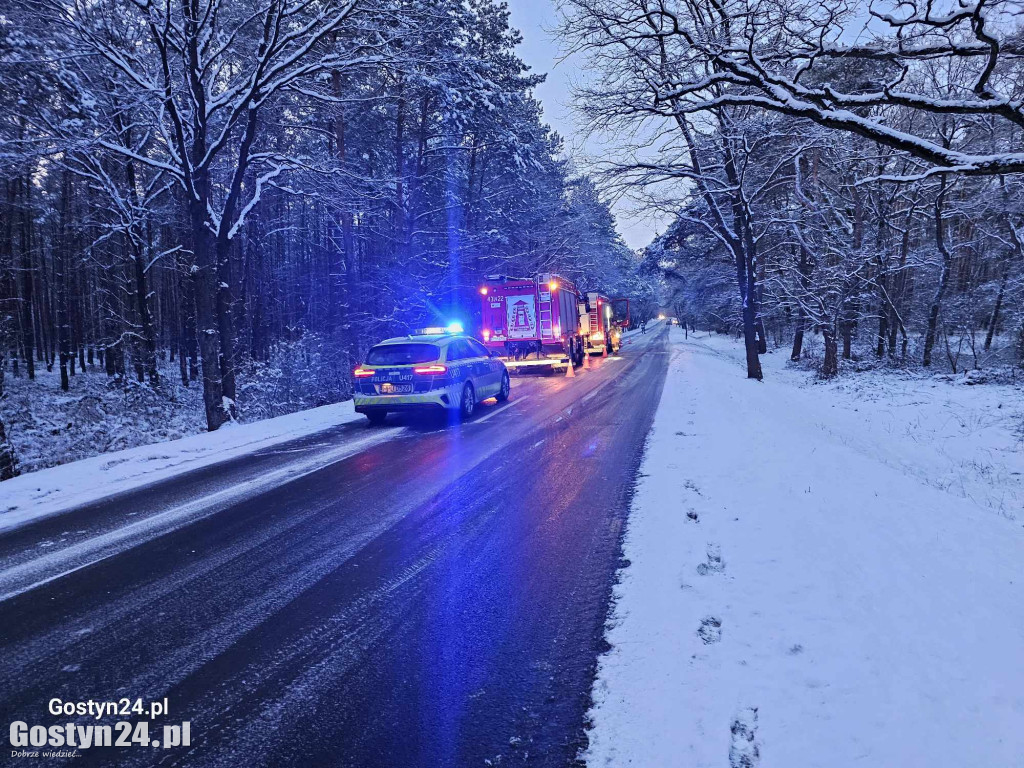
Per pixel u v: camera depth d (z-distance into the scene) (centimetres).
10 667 284
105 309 2428
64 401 1814
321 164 1455
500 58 2205
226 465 739
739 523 429
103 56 1167
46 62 1134
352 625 319
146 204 1920
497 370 1262
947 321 2252
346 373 1969
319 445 856
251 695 258
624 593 338
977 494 745
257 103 1191
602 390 1427
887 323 2364
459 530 469
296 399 1686
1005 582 328
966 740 203
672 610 309
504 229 2702
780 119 1395
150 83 1112
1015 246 1839
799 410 1256
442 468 685
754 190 1744
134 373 2902
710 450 686
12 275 2184
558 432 884
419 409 978
